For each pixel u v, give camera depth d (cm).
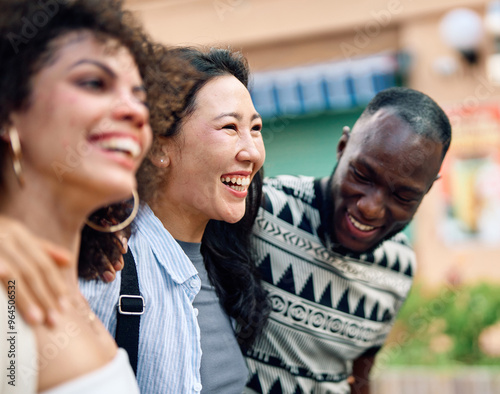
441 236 680
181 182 182
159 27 725
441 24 667
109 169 105
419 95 215
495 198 663
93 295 158
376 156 208
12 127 104
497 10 646
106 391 107
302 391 235
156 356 168
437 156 212
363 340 247
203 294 193
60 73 104
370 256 236
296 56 723
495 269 663
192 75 177
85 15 107
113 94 108
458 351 538
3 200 109
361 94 690
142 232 177
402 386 482
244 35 721
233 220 187
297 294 230
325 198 228
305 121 704
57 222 110
